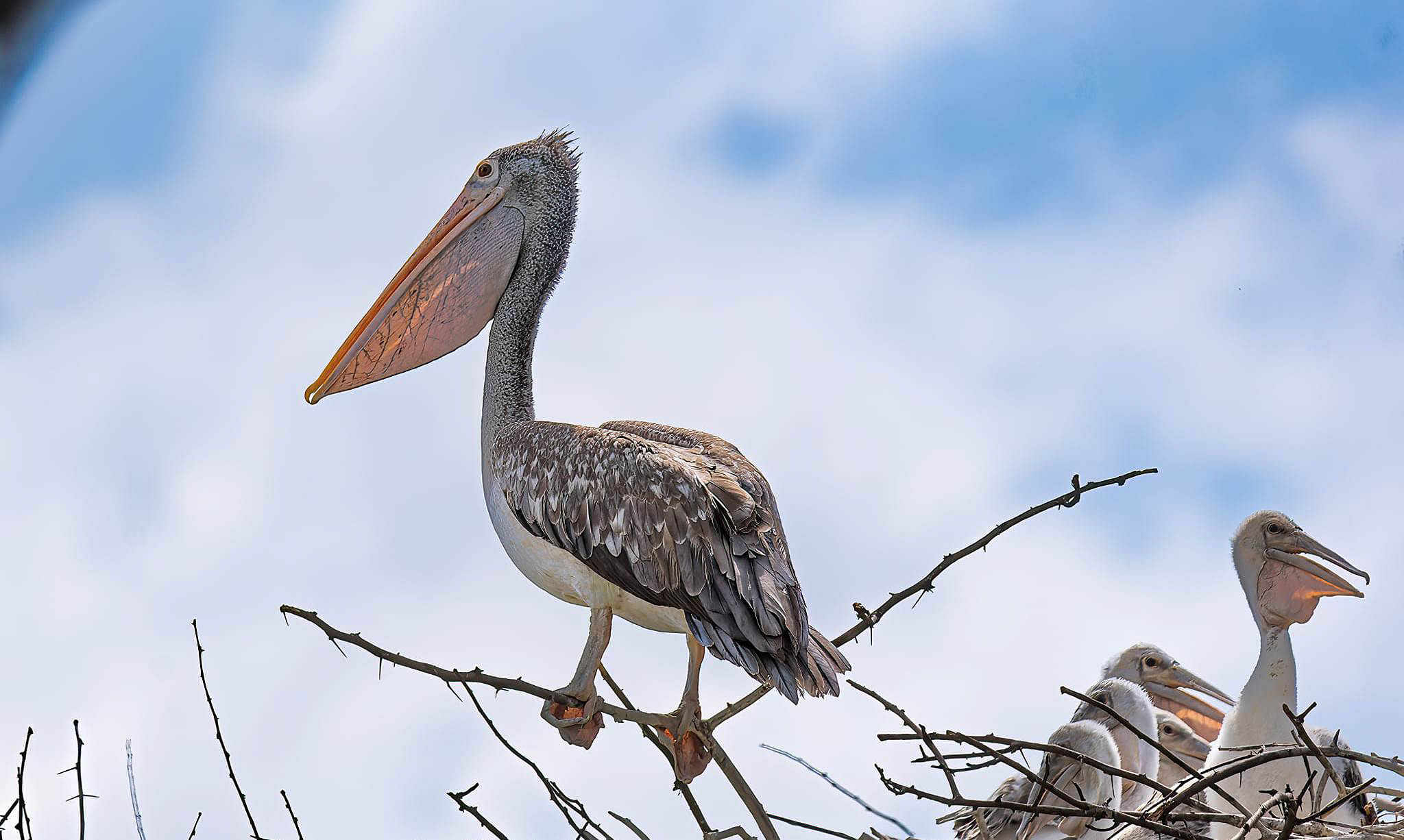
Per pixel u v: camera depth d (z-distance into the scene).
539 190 12.74
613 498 10.52
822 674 9.48
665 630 10.92
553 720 10.14
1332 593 12.61
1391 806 11.78
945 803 7.86
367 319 12.77
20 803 7.80
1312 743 8.13
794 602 9.82
